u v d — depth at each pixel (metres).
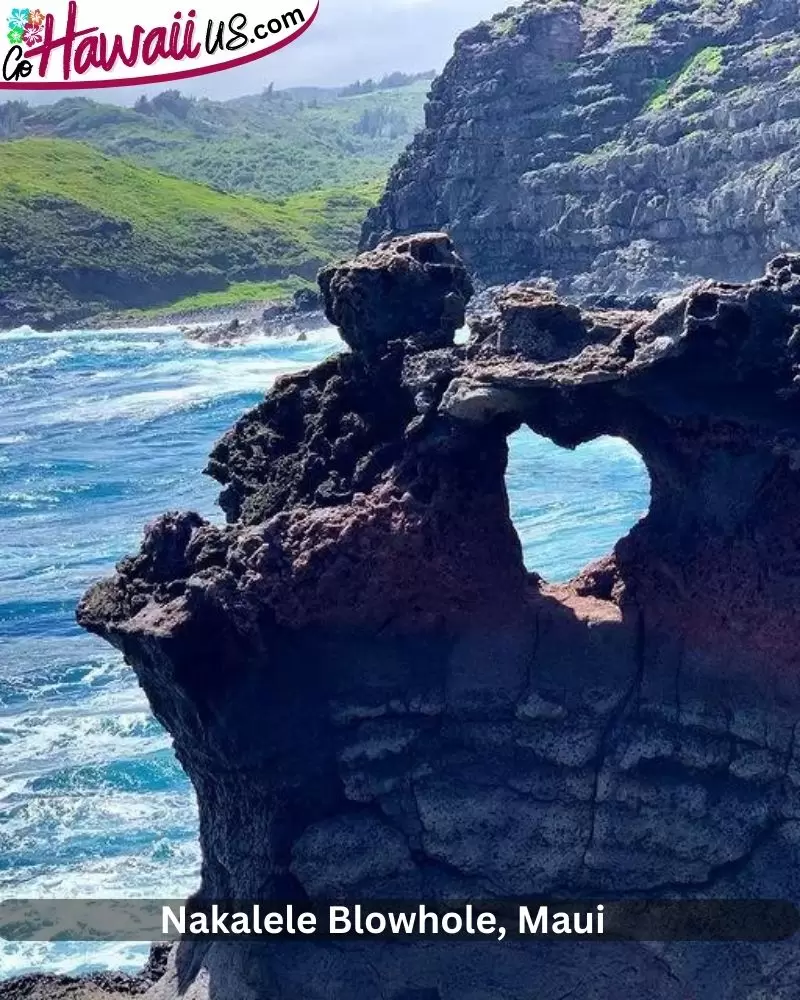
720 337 16.62
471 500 18.06
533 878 17.81
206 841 19.95
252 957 18.45
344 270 18.80
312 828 18.36
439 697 18.19
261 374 100.94
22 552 51.28
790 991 17.09
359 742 18.28
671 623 17.78
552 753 17.88
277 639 18.25
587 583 19.42
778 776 17.25
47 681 38.09
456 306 18.73
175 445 71.56
